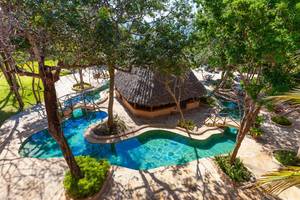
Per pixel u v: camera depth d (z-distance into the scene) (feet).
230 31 40.29
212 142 73.97
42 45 39.19
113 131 75.92
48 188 50.39
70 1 40.60
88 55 46.09
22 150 66.54
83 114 87.66
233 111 90.94
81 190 46.47
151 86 82.48
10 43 38.75
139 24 56.29
